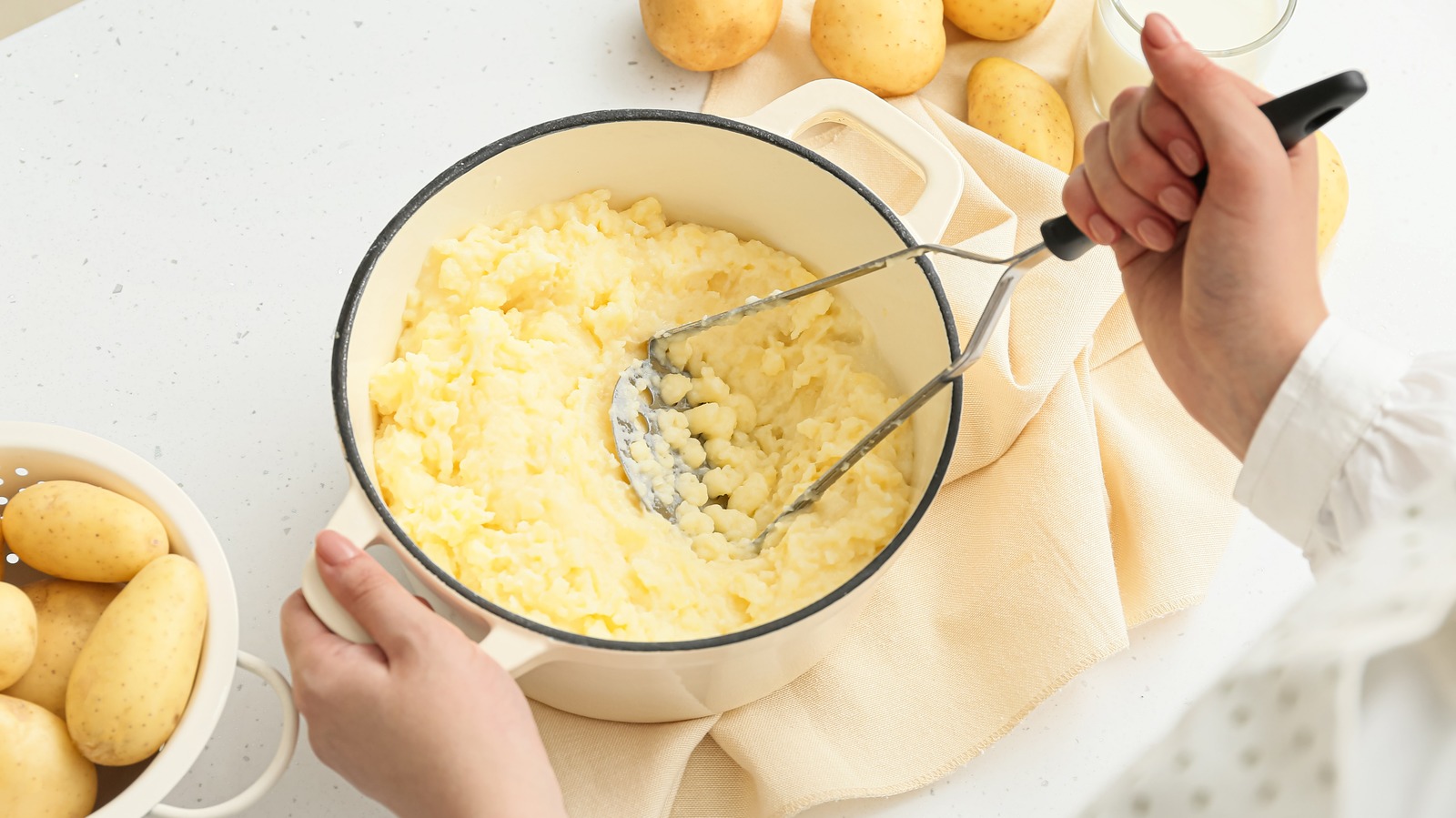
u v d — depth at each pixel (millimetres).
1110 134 855
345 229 1132
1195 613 1092
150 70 1161
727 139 1026
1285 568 1102
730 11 1131
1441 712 641
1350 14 1256
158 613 902
